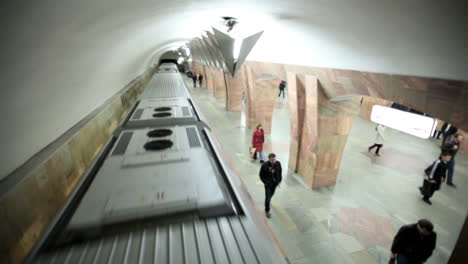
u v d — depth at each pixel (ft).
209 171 10.61
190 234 7.18
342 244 16.12
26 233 9.37
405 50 9.52
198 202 8.43
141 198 8.47
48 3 6.65
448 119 8.73
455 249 8.95
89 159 17.60
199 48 49.24
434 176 20.11
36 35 7.49
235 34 16.92
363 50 11.78
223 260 6.21
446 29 7.25
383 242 16.35
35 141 11.22
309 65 18.93
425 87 9.59
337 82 16.14
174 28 24.73
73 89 13.97
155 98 28.22
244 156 29.89
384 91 11.94
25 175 9.56
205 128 17.28
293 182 23.76
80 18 8.87
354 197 21.53
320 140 20.89
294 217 18.74
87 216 7.56
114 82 27.02
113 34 14.24
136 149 12.71
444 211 19.75
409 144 36.01
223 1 12.30
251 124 40.32
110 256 6.34
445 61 8.29
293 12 11.76
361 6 8.53
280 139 35.81
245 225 7.71
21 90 8.36
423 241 11.16
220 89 65.36
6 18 5.83
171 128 16.40
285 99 67.77
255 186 22.99
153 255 6.34
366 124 46.65
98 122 20.58
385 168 27.48
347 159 29.91
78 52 11.76
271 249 7.02
